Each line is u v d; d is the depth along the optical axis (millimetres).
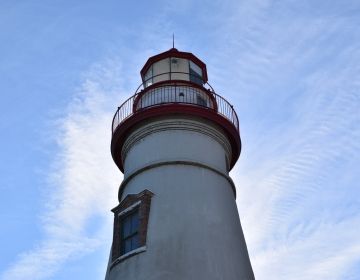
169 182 14930
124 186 16312
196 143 16078
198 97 17688
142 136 16453
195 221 14047
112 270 14211
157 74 19109
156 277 12883
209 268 13188
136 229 14414
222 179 15969
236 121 17812
